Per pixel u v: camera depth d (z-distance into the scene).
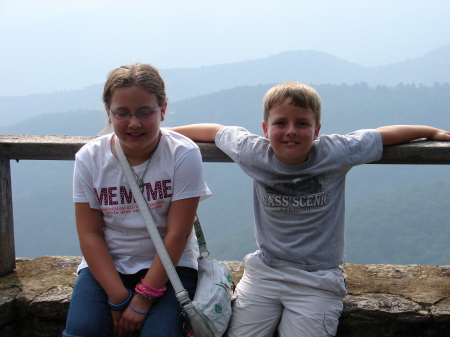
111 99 1.50
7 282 2.11
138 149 1.54
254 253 1.88
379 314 1.80
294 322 1.71
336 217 1.78
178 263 1.67
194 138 2.06
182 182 1.59
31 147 2.06
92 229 1.64
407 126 1.92
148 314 1.52
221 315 1.58
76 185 1.62
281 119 1.67
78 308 1.51
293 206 1.76
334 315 1.73
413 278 2.14
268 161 1.77
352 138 1.79
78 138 2.17
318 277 1.72
